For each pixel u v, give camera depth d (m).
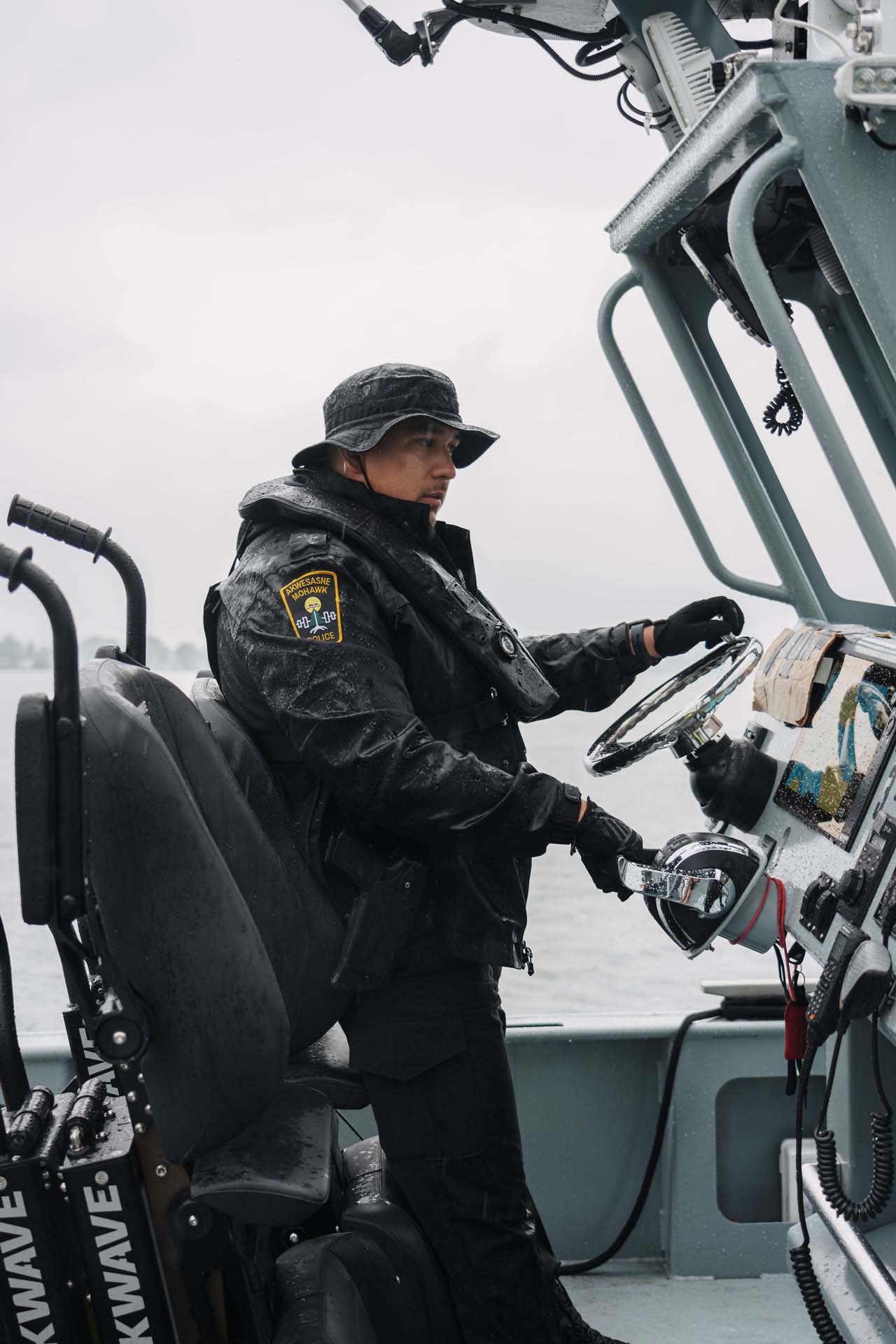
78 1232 1.36
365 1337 1.48
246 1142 1.45
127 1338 1.37
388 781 1.52
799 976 1.66
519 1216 1.66
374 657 1.59
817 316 2.08
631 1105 2.51
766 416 2.06
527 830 1.52
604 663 2.06
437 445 1.76
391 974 1.60
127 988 1.38
